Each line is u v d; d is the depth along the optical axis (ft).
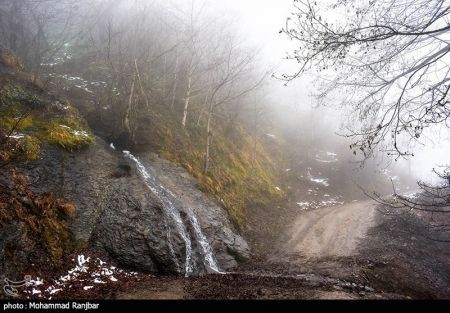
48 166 43.42
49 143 47.01
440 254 56.70
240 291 33.78
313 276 43.65
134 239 40.91
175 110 82.64
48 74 77.20
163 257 40.65
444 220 70.90
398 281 43.42
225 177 73.97
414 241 59.72
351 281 41.37
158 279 37.11
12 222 32.91
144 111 73.10
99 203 43.34
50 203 38.65
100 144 57.36
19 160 40.60
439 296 41.45
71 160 47.52
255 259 54.65
